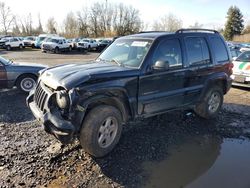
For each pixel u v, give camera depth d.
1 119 5.88
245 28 73.12
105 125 4.16
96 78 4.02
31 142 4.71
